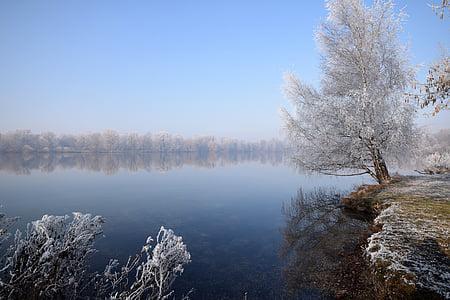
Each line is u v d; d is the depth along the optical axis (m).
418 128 13.70
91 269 7.57
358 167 14.71
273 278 7.16
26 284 4.32
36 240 4.61
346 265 7.17
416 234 6.89
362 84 14.02
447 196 10.41
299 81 15.31
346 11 14.55
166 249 5.06
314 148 14.41
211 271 7.76
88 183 25.88
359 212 12.11
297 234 10.72
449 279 4.84
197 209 15.78
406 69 13.55
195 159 76.06
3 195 19.36
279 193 20.83
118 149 119.50
